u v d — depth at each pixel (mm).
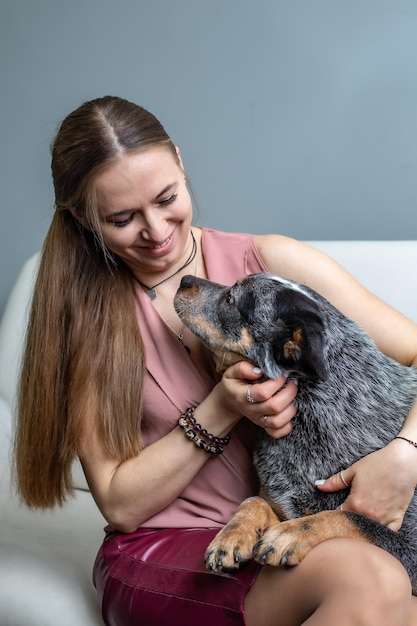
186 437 2340
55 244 2521
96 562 2490
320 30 3807
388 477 2154
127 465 2410
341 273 2568
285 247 2564
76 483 3438
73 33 4102
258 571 2076
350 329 2406
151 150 2230
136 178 2211
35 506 2686
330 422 2309
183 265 2561
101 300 2482
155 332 2475
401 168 3863
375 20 3738
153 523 2439
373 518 2176
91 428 2467
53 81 4176
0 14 4160
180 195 2326
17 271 4398
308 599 1943
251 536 2119
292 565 1986
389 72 3775
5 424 3268
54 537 2984
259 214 4066
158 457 2354
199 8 3922
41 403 2523
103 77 4117
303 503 2320
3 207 4363
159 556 2297
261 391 2191
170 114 4070
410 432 2213
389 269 3197
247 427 2504
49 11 4105
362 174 3910
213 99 4004
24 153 4273
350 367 2352
